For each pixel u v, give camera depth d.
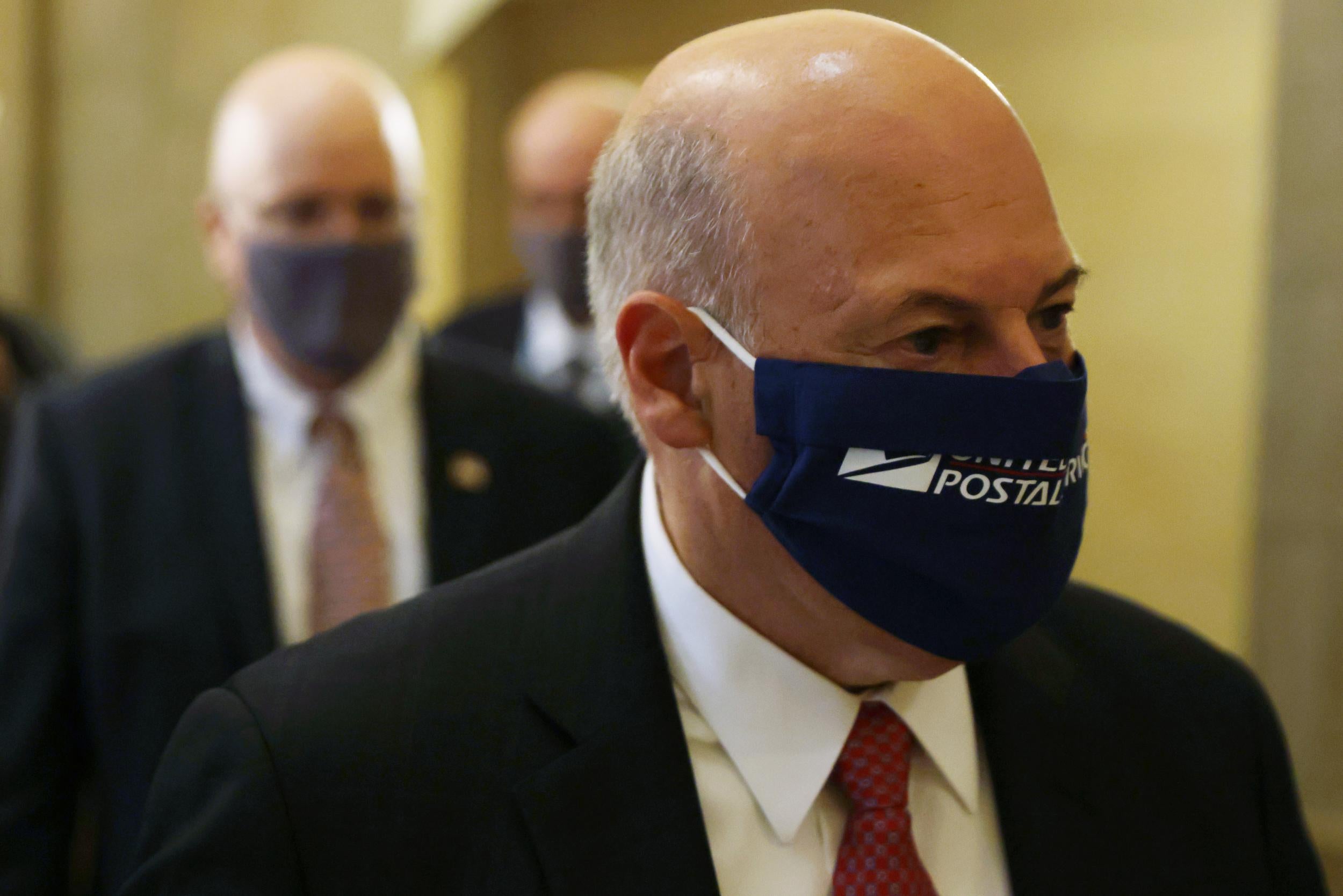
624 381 1.29
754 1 5.87
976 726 1.33
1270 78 4.73
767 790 1.23
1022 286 1.08
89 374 2.42
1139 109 5.12
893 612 1.16
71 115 4.91
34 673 2.13
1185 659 1.43
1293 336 3.59
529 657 1.30
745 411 1.17
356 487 2.37
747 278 1.14
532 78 6.43
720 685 1.26
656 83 1.25
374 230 2.40
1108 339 5.23
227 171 2.42
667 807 1.20
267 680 1.31
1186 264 5.09
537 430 2.49
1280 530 3.63
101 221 4.91
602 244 1.30
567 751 1.23
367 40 5.38
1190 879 1.28
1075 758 1.31
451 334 4.27
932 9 5.37
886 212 1.08
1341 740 3.56
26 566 2.19
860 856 1.21
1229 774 1.36
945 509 1.12
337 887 1.19
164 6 4.93
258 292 2.36
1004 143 1.10
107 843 2.10
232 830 1.21
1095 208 5.21
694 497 1.24
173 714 2.13
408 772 1.23
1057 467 1.11
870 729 1.25
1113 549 5.25
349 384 2.38
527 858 1.19
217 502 2.25
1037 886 1.24
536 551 1.43
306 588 2.30
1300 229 3.57
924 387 1.09
